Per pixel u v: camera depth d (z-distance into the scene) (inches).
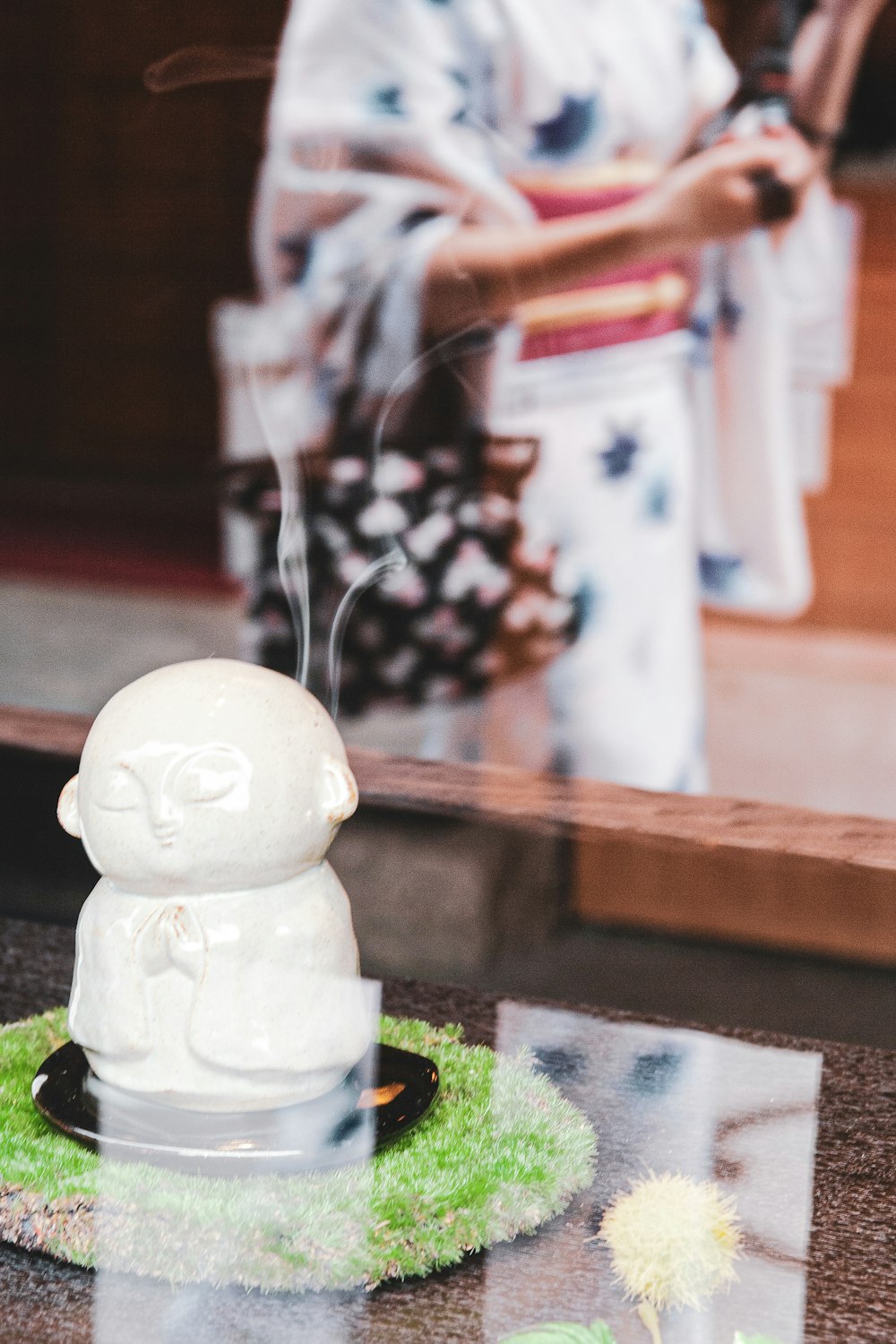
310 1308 21.0
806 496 148.7
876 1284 21.5
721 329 75.7
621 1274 21.7
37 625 149.2
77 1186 21.8
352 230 63.0
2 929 35.2
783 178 69.0
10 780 36.5
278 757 22.7
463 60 61.6
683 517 69.9
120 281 190.5
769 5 70.6
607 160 64.1
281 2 166.6
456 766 39.6
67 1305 21.0
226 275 184.2
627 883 33.6
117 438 196.2
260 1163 22.6
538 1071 27.4
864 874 30.9
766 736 121.3
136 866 22.5
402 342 63.6
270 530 68.3
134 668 134.8
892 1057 29.1
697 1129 25.9
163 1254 21.3
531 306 63.3
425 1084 25.3
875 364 143.2
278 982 22.9
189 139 180.4
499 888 34.4
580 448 66.1
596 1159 24.8
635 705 70.3
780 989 31.2
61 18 179.5
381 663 67.7
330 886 24.1
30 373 199.6
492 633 67.2
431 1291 21.3
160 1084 22.9
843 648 147.3
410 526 66.1
